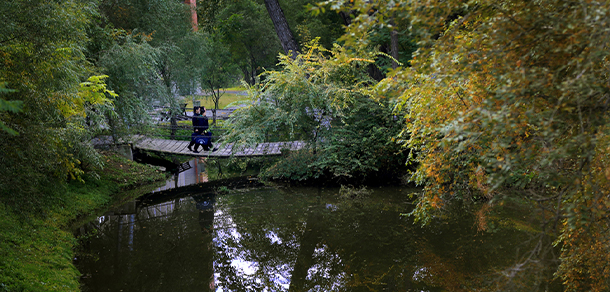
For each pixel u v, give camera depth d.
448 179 4.18
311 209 8.03
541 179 2.77
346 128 9.77
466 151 3.78
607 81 2.11
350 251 5.99
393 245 6.09
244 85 9.76
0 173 4.05
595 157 2.48
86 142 7.15
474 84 3.13
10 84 3.91
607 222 2.65
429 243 6.03
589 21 2.02
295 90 9.15
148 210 8.39
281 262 5.82
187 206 8.62
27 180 4.38
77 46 5.71
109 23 9.73
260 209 8.23
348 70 9.42
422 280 4.98
